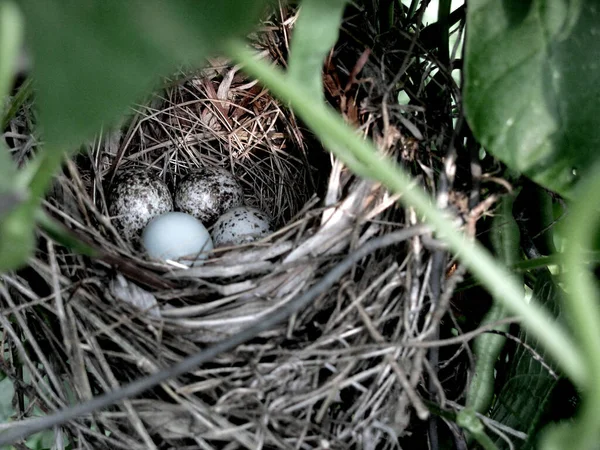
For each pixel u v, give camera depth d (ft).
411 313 0.55
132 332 0.56
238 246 0.61
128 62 0.33
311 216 0.60
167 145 0.77
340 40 0.65
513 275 0.56
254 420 0.52
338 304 0.56
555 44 0.52
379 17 0.65
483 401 0.58
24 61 0.38
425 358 0.54
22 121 0.62
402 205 0.58
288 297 0.56
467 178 0.58
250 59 0.40
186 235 0.67
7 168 0.37
